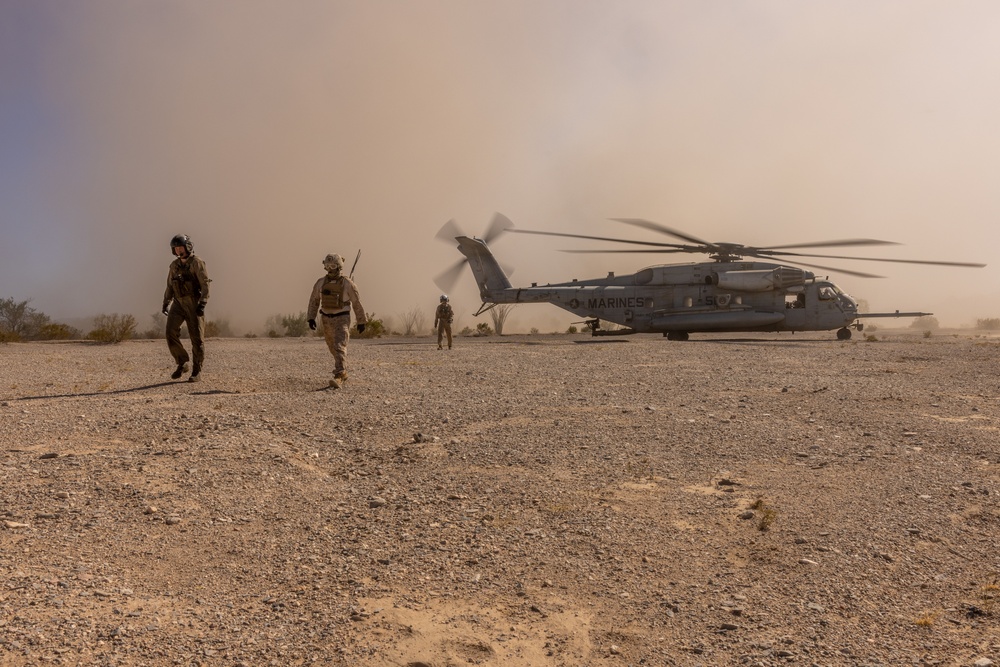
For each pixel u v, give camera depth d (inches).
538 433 261.7
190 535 157.5
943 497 186.4
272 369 480.7
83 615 118.0
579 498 185.5
